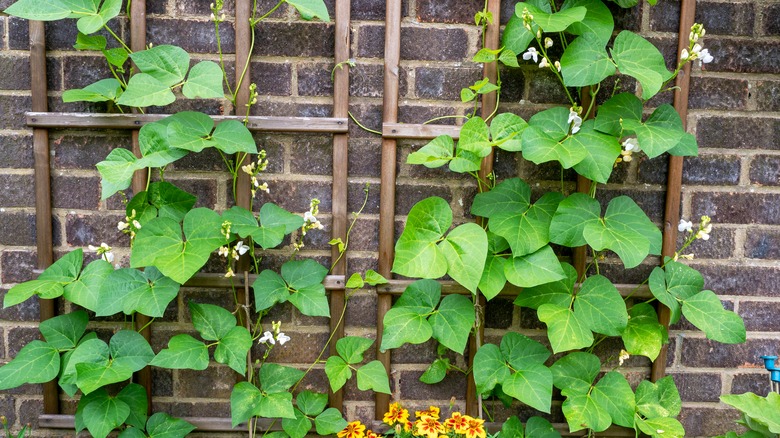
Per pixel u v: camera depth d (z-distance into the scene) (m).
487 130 2.19
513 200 2.24
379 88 2.29
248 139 2.20
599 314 2.20
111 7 2.16
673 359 2.34
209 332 2.22
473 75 2.29
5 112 2.28
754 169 2.31
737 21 2.29
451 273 2.16
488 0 2.26
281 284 2.25
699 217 2.32
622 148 2.26
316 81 2.28
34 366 2.20
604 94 2.29
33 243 2.30
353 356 2.26
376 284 2.30
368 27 2.28
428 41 2.28
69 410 2.33
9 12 2.15
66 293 2.19
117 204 2.30
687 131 2.30
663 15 2.28
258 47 2.28
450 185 2.30
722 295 2.33
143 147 2.17
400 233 2.31
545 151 2.14
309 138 2.29
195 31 2.27
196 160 2.30
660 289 2.24
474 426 2.20
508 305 2.33
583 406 2.20
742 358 2.34
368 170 2.30
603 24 2.21
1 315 2.31
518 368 2.23
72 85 2.28
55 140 2.28
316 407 2.29
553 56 2.29
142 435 2.26
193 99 2.29
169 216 2.24
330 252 2.31
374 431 2.32
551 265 2.19
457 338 2.22
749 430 2.18
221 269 2.30
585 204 2.20
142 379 2.31
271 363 2.30
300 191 2.30
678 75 2.27
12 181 2.29
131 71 2.26
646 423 2.22
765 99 2.30
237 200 2.28
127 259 2.31
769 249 2.32
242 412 2.20
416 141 2.30
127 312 2.16
